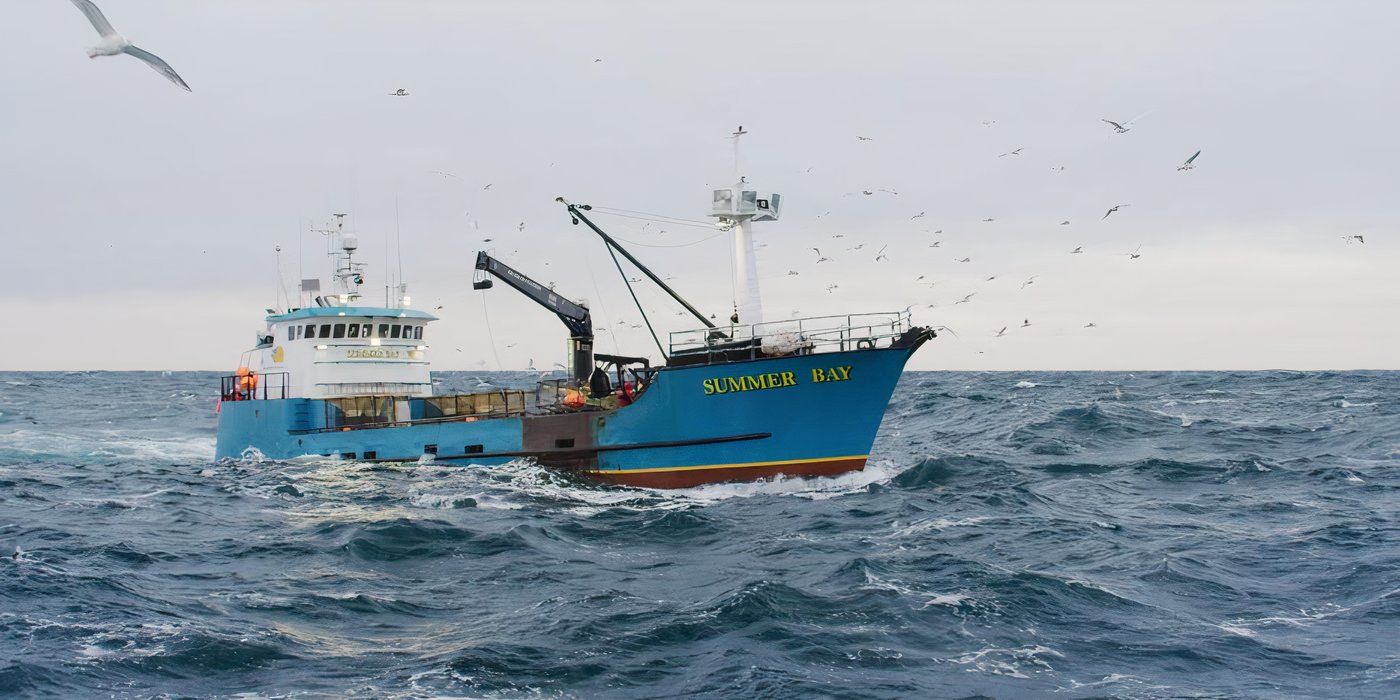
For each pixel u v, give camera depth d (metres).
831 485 31.84
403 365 41.34
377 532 24.84
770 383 30.94
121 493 32.66
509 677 15.50
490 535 24.88
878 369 30.55
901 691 15.05
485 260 35.34
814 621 18.19
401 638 17.38
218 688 15.00
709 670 15.85
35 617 17.80
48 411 79.38
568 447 33.47
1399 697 14.66
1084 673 15.80
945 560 22.17
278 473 35.53
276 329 42.22
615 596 19.78
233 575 21.48
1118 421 50.75
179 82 12.51
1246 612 18.81
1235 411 57.94
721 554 23.83
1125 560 22.58
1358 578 20.64
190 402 92.94
